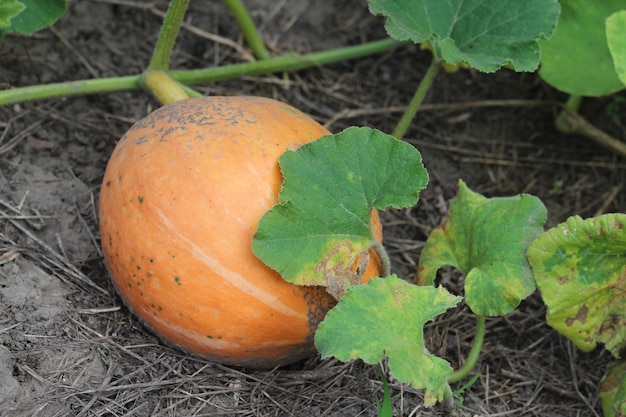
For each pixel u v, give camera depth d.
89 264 1.52
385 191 1.39
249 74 1.75
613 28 1.49
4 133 1.59
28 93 1.53
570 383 1.55
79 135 1.64
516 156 1.79
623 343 1.48
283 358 1.42
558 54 1.67
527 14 1.49
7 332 1.41
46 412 1.37
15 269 1.46
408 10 1.51
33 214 1.54
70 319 1.45
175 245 1.35
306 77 1.82
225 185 1.36
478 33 1.50
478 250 1.49
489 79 1.85
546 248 1.45
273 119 1.41
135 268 1.38
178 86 1.57
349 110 1.79
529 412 1.51
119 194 1.39
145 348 1.45
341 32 1.88
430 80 1.56
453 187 1.75
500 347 1.57
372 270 1.42
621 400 1.45
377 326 1.34
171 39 1.55
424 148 1.78
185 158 1.37
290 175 1.36
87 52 1.73
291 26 1.87
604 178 1.78
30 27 1.53
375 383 1.48
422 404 1.47
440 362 1.35
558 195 1.76
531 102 1.83
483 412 1.49
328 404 1.44
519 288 1.45
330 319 1.33
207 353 1.41
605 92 1.65
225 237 1.35
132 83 1.58
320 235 1.37
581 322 1.47
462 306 1.60
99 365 1.42
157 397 1.41
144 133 1.40
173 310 1.37
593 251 1.45
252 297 1.36
